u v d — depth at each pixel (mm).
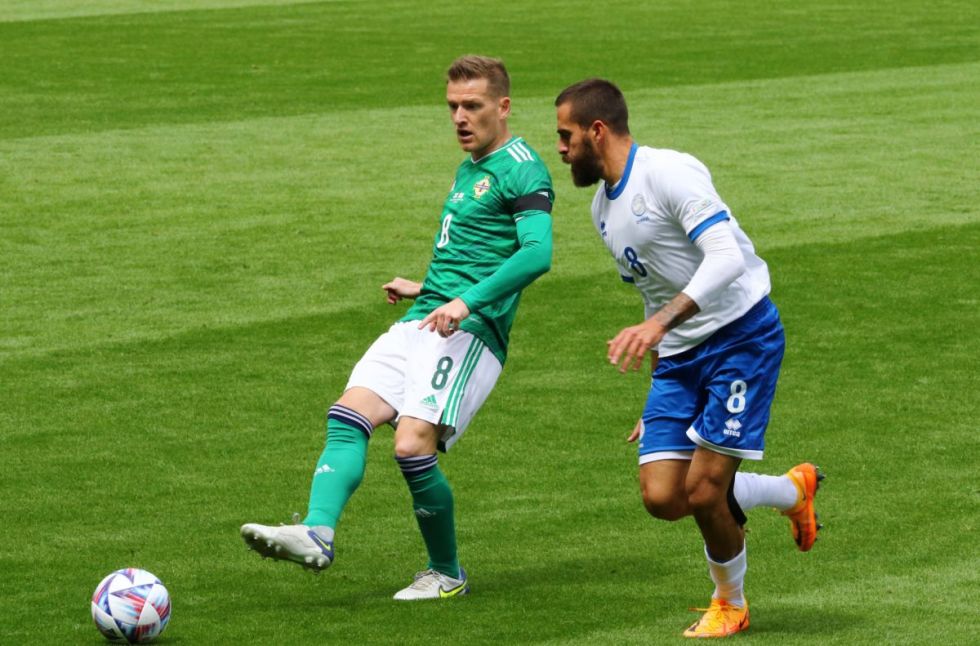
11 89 62250
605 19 86438
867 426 24891
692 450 16844
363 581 18656
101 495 21938
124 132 53156
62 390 27188
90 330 31109
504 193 18281
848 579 18391
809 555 19328
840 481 22297
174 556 19516
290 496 21922
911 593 17828
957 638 16266
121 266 36344
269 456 23734
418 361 18203
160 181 45594
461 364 18188
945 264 36031
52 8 93250
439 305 18531
